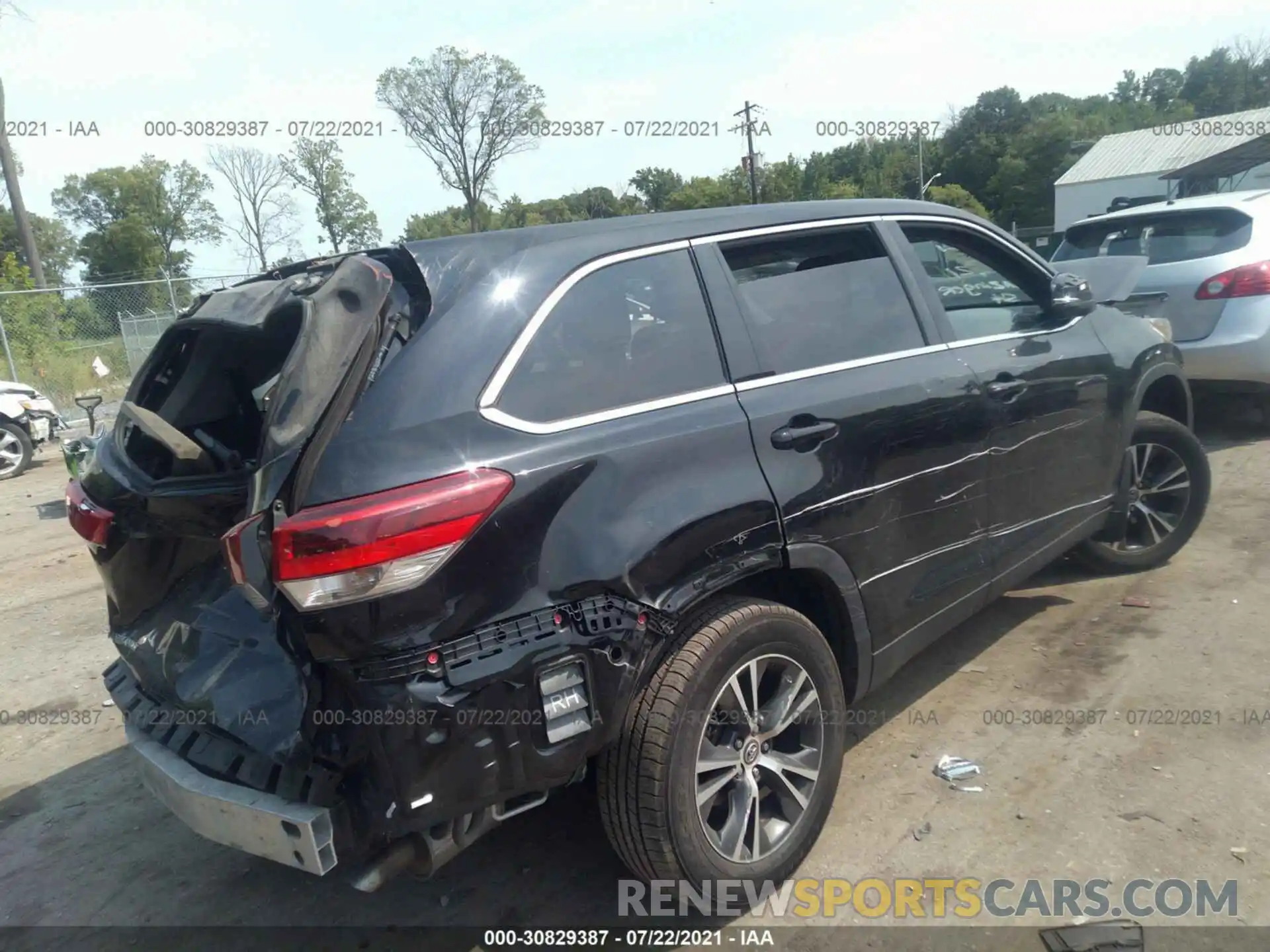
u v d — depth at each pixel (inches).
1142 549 187.8
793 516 109.3
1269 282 246.2
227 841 94.3
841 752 117.0
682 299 111.7
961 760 132.3
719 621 102.1
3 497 404.8
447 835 91.7
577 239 107.6
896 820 121.3
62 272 2030.0
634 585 95.1
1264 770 123.8
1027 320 156.1
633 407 102.7
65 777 156.5
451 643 86.4
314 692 87.6
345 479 85.3
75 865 131.8
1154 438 180.4
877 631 122.6
